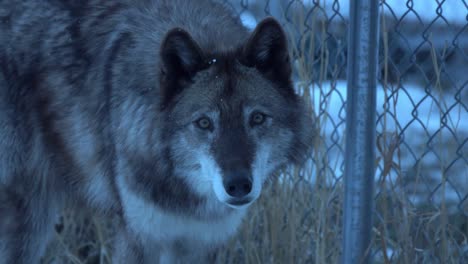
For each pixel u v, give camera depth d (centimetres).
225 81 711
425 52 1105
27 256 896
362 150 694
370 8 669
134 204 781
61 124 848
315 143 882
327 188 896
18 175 866
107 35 830
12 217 873
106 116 802
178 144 727
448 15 1091
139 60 778
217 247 849
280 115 732
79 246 1026
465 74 1046
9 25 873
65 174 887
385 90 798
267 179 780
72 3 868
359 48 678
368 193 703
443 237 800
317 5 899
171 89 724
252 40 726
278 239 911
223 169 670
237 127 696
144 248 801
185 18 815
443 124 812
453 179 1020
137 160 763
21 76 854
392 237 923
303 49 907
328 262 880
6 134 849
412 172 1002
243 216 846
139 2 845
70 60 839
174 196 765
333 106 1309
